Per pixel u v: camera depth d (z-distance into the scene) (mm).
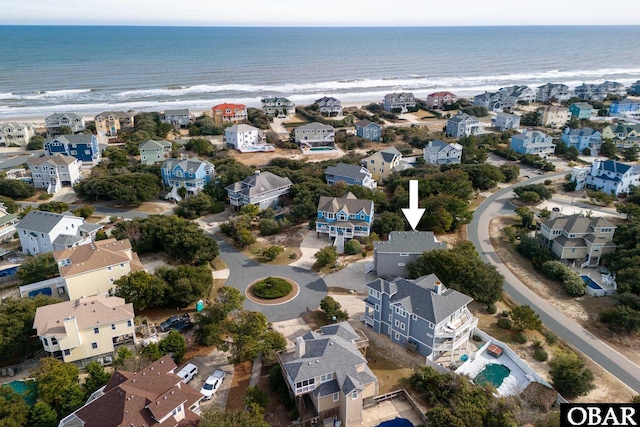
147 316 68062
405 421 50031
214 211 106750
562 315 69812
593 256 84312
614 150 151500
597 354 61094
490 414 48562
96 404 44094
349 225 90312
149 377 46844
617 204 107188
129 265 73500
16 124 157125
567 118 195375
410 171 125812
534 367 58594
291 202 108125
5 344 55094
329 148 160625
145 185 110562
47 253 78625
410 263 76375
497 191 123188
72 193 117500
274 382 53250
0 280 76750
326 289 76438
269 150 156125
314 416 49500
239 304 64000
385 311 63906
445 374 54031
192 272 70062
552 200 116125
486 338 63375
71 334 54969
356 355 51594
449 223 95000
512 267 84062
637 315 64062
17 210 102812
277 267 83438
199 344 61969
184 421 44875
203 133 176625
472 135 161000
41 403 46875
